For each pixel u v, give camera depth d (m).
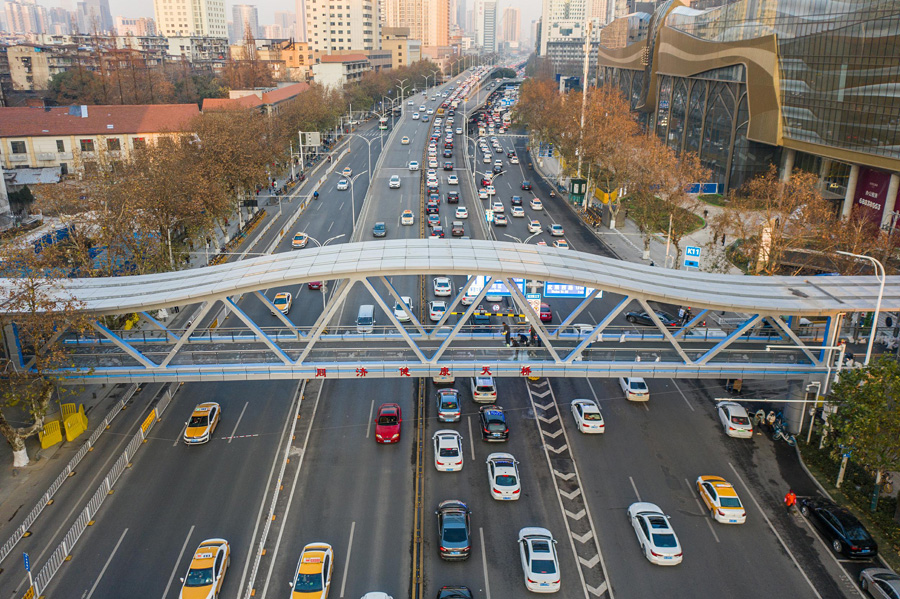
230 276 37.62
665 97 130.25
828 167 86.94
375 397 45.47
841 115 76.12
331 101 157.12
